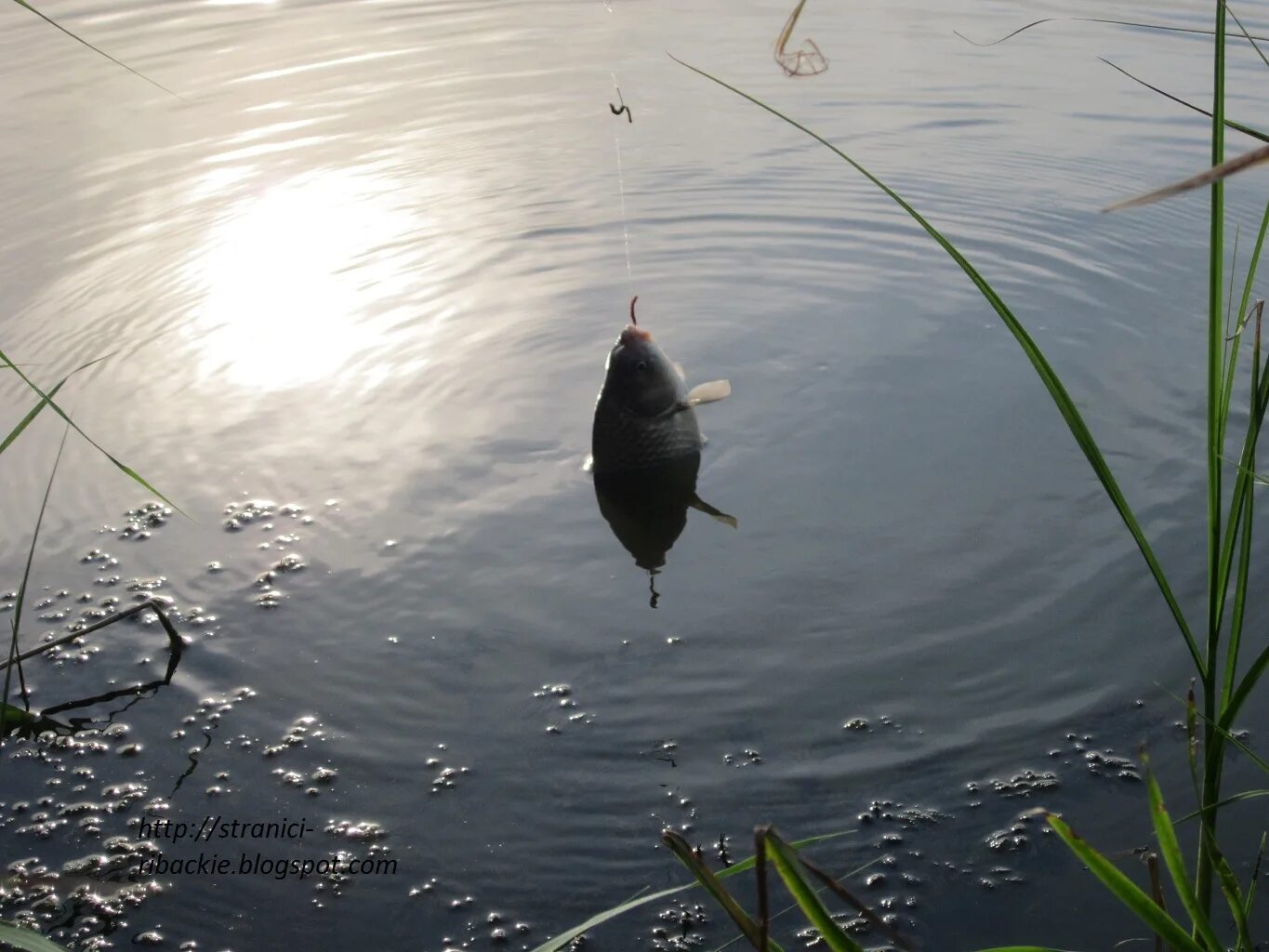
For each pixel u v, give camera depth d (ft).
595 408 15.98
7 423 16.92
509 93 29.43
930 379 17.16
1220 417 6.32
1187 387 16.30
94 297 20.26
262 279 20.98
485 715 11.46
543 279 21.12
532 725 11.29
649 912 9.31
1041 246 21.17
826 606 12.65
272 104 28.81
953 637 12.05
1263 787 9.90
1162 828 6.07
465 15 35.55
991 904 9.09
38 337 19.08
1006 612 12.35
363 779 10.80
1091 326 18.28
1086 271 20.16
